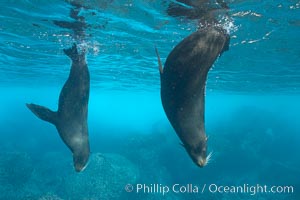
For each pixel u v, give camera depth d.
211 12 10.08
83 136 4.60
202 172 28.22
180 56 3.06
